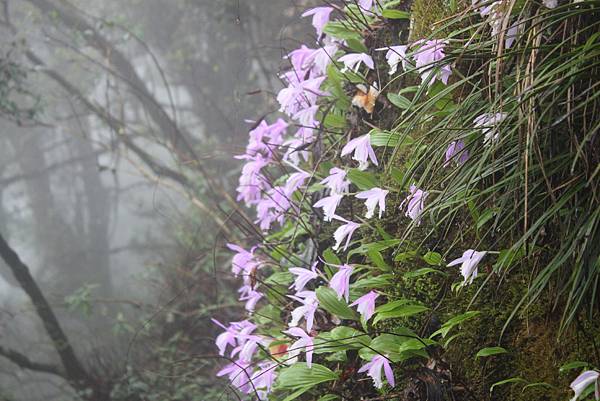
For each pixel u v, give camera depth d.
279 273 3.17
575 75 2.01
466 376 2.44
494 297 2.41
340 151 3.18
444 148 2.27
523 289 2.35
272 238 3.47
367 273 2.69
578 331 2.18
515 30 2.21
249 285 3.29
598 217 1.99
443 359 2.49
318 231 3.17
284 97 3.06
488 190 2.15
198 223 7.12
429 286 2.57
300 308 2.61
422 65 2.35
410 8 3.11
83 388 7.60
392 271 2.61
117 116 11.95
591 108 2.12
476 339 2.43
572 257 2.12
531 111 2.02
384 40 3.12
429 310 2.53
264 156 3.48
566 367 2.08
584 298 2.17
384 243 2.60
